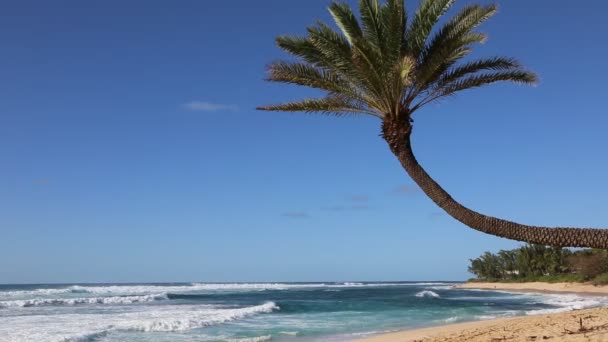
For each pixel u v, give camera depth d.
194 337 20.42
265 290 88.50
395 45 9.21
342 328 23.56
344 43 9.78
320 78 10.50
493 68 10.30
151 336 20.75
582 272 77.31
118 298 47.44
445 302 46.66
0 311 34.31
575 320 16.50
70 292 66.75
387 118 9.68
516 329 15.77
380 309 36.56
